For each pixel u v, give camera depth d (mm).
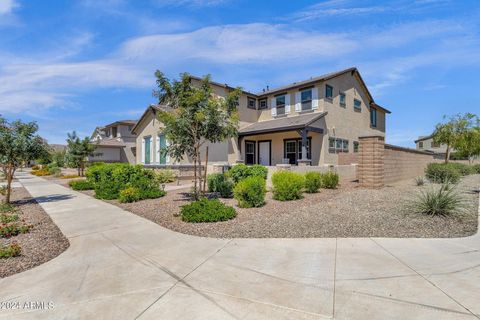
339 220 6414
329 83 19453
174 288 3348
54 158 30422
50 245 5086
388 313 2738
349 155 19234
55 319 2748
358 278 3525
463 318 2635
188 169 17703
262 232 5668
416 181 13047
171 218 7035
